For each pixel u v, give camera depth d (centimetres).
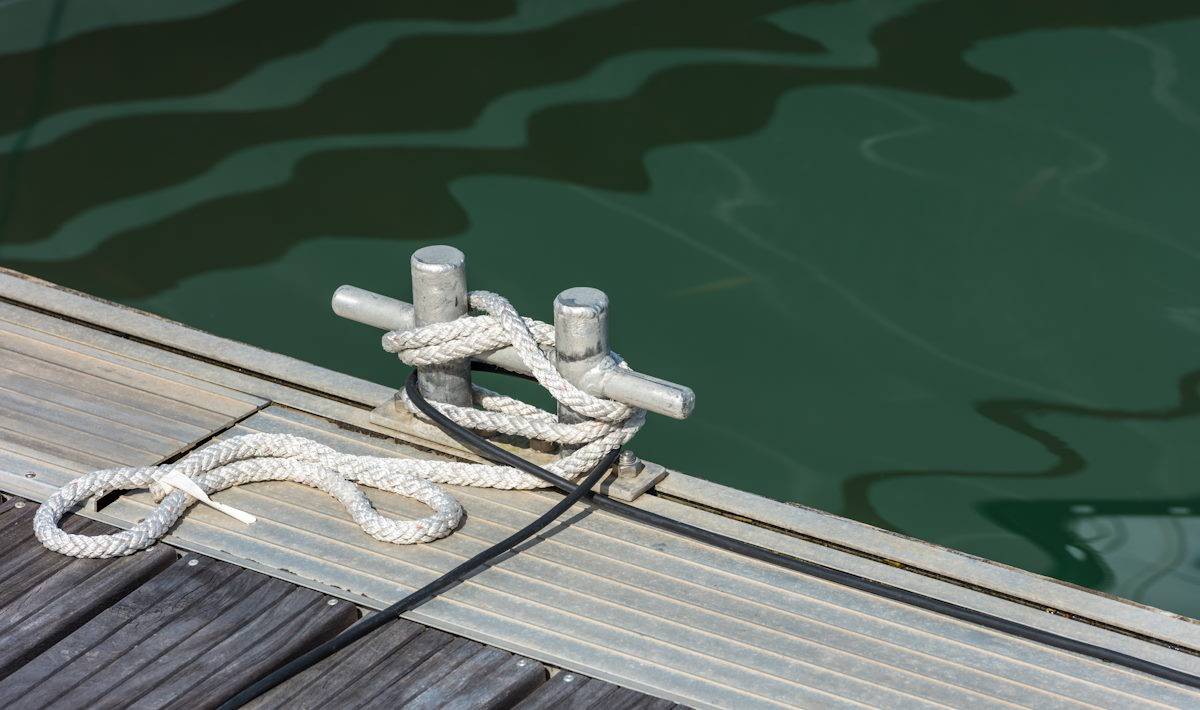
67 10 674
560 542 273
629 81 630
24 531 274
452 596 259
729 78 635
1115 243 539
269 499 284
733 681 242
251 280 518
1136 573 407
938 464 445
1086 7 698
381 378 482
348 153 584
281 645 248
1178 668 246
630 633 252
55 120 596
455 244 534
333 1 696
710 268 527
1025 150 590
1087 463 449
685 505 286
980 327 502
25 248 522
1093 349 494
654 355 484
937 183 569
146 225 540
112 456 293
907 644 250
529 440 302
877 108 616
